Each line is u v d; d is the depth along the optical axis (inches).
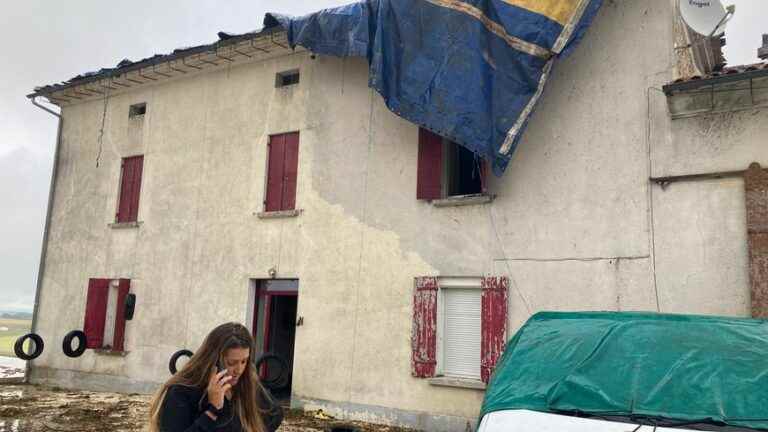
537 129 398.0
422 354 409.7
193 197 555.5
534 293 382.0
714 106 340.5
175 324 541.6
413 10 403.2
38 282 653.9
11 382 635.5
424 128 423.2
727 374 164.1
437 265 418.3
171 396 131.8
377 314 437.1
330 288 461.4
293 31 449.7
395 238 439.2
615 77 378.3
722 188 336.8
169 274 556.1
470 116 376.2
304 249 480.4
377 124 462.6
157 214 577.3
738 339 176.9
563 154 386.9
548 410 166.9
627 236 359.3
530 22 364.2
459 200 413.7
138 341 562.3
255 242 508.4
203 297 529.7
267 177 515.5
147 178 593.6
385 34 410.6
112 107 639.1
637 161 363.3
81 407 464.8
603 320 200.2
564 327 200.7
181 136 577.6
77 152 658.8
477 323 405.4
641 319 194.9
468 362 403.5
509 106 368.2
